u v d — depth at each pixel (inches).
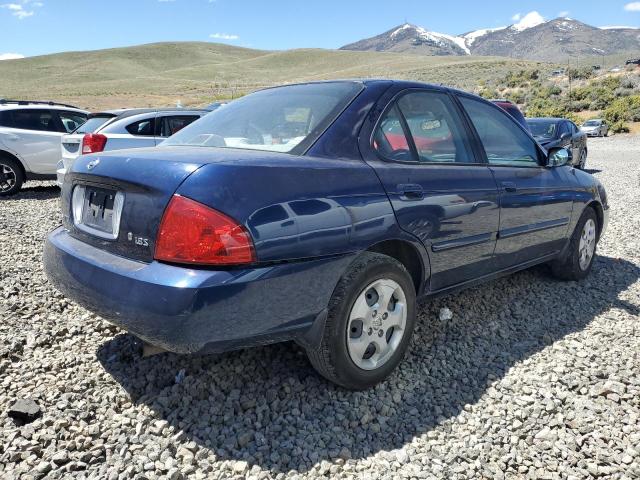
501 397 119.0
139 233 99.3
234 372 124.1
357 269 109.1
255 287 94.7
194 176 95.1
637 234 279.7
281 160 104.7
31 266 202.1
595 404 116.5
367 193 111.8
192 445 99.3
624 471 96.4
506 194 148.6
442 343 144.6
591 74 2859.3
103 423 106.0
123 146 329.7
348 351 111.2
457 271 137.2
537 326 158.4
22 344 136.4
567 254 190.4
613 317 166.2
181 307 90.9
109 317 102.0
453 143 141.9
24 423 105.6
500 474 94.8
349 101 122.3
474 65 4756.4
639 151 986.7
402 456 98.7
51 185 475.2
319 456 98.4
